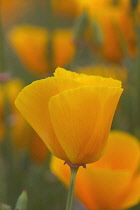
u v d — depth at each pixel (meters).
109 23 0.66
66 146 0.37
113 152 0.46
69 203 0.38
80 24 0.64
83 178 0.42
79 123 0.36
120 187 0.42
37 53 0.70
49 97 0.36
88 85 0.37
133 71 0.68
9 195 0.70
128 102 0.68
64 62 0.71
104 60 0.69
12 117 0.70
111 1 0.69
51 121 0.37
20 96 0.36
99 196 0.43
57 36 0.70
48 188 0.70
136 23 0.66
